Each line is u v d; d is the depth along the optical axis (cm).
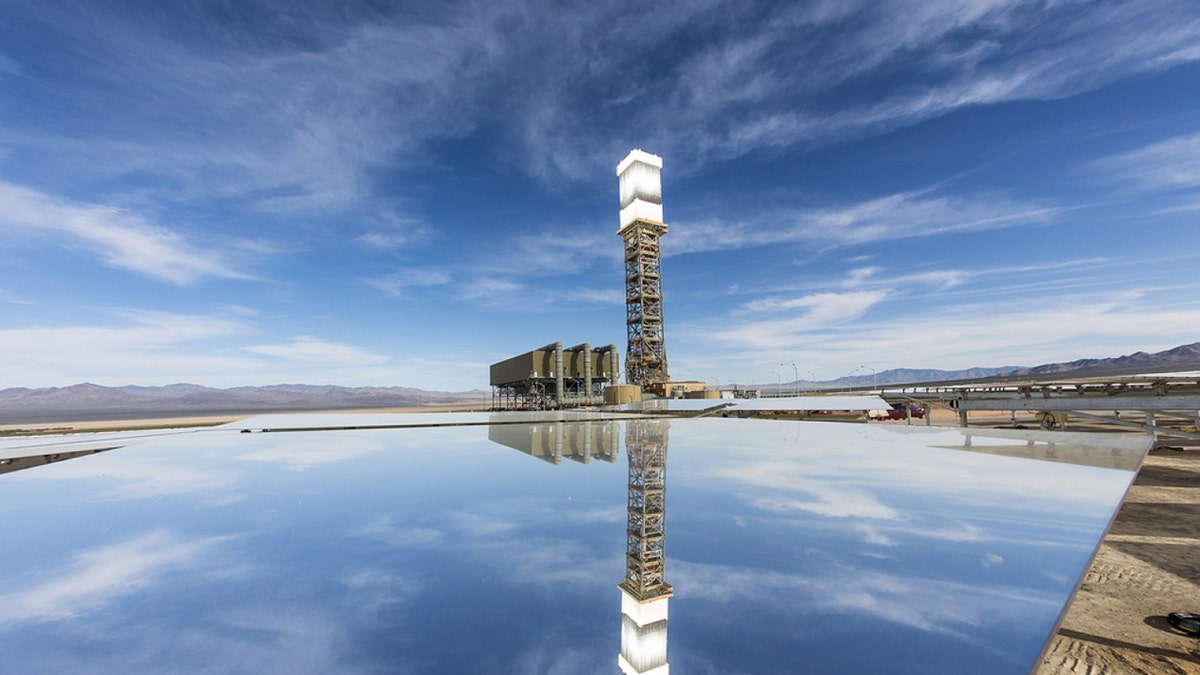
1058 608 231
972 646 191
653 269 8725
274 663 193
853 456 923
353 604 260
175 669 186
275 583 293
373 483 658
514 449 1127
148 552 348
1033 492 539
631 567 325
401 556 349
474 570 320
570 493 586
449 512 490
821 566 315
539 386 9806
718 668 169
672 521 447
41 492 584
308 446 1236
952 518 432
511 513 487
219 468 812
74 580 288
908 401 5719
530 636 215
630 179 8762
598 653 193
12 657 190
